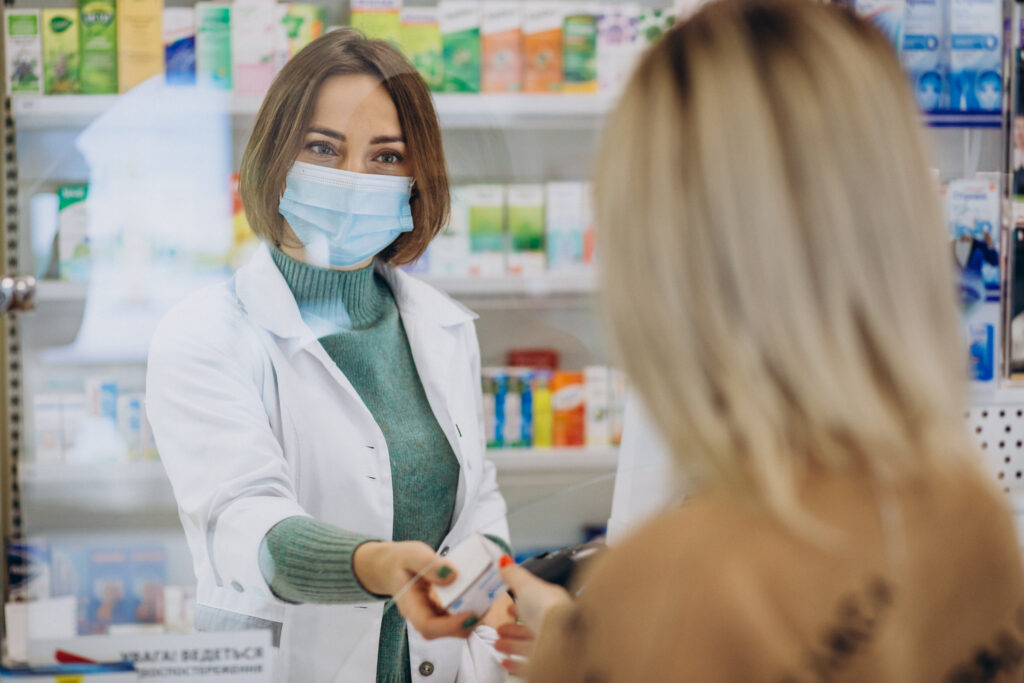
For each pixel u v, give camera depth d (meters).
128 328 2.08
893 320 0.63
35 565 1.97
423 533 1.50
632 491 0.82
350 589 1.29
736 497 0.63
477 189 2.16
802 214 0.62
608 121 0.72
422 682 1.22
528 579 0.93
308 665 1.35
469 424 1.55
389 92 1.55
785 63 0.65
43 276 2.04
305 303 1.52
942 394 0.64
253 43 2.18
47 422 2.12
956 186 1.85
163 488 2.12
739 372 0.62
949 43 1.89
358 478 1.47
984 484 0.70
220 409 1.44
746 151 0.63
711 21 0.69
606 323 0.70
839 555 0.61
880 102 0.65
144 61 2.15
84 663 1.41
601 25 2.27
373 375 1.53
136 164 2.01
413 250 1.63
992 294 1.84
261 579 1.36
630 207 0.67
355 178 1.54
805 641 0.60
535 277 2.05
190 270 2.04
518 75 2.26
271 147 1.53
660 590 0.62
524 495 2.09
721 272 0.63
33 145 2.04
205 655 1.39
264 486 1.42
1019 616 0.70
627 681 0.62
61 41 2.12
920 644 0.64
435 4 2.23
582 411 2.12
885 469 0.63
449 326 1.60
